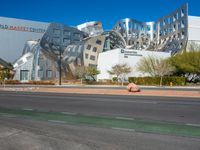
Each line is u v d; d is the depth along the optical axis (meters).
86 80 70.44
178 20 97.25
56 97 22.19
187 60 59.66
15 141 6.88
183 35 93.50
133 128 8.64
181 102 17.33
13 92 30.66
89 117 10.97
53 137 7.34
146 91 29.50
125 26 112.50
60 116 11.30
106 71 75.12
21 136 7.45
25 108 14.16
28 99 20.03
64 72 83.50
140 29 118.06
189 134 7.73
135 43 112.94
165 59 64.06
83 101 18.33
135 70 69.50
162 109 13.55
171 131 8.15
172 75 61.97
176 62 60.84
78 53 83.81
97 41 87.12
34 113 12.23
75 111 12.88
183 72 62.03
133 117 10.90
